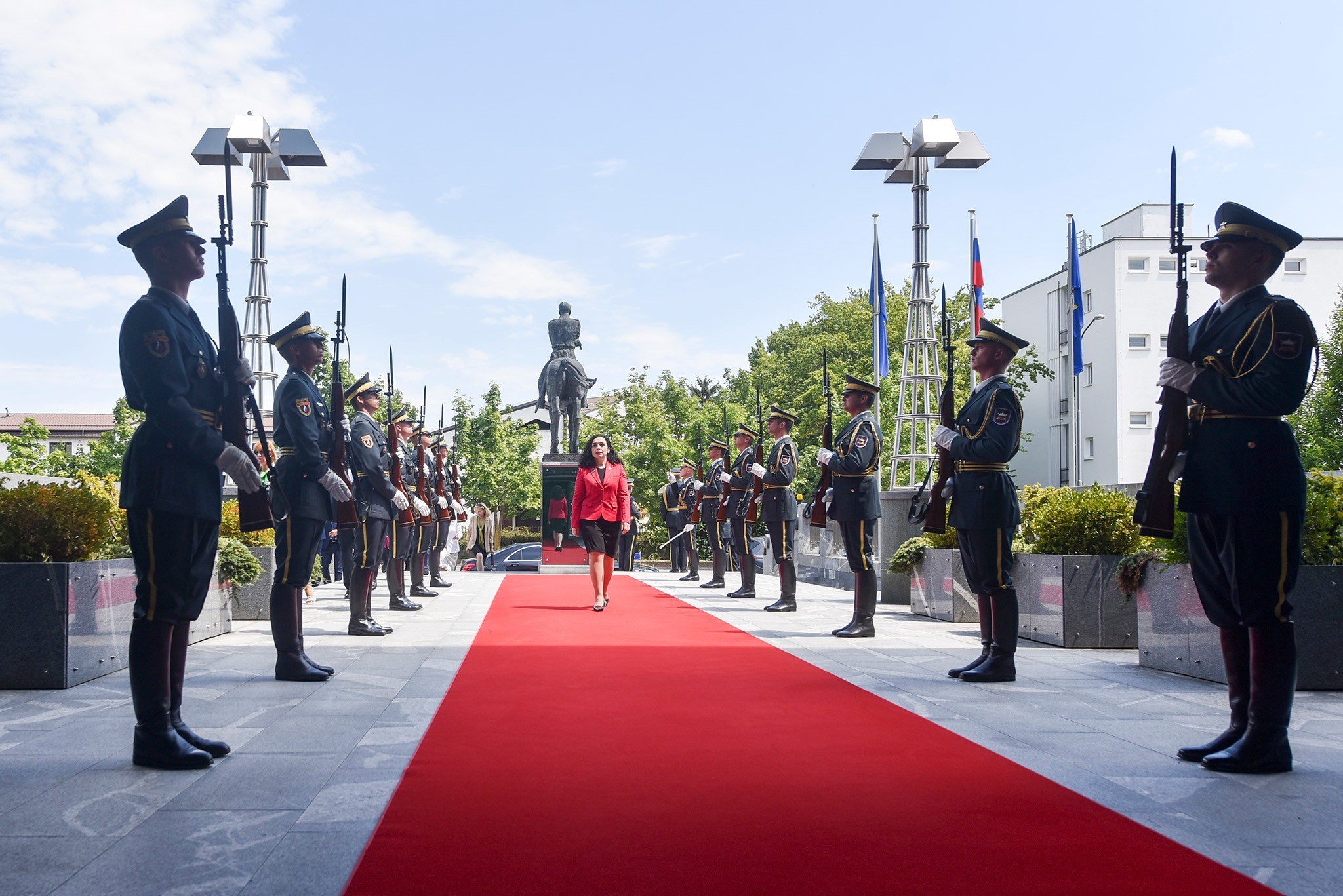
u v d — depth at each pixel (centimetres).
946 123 1542
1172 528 513
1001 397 733
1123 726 556
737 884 315
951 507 750
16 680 668
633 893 307
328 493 727
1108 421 4725
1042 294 5272
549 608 1270
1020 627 988
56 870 331
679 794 415
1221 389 486
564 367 2231
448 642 919
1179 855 346
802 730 540
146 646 465
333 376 750
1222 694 659
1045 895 309
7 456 4153
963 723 561
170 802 407
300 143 1669
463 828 370
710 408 4838
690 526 1995
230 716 574
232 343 515
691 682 697
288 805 402
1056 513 945
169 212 494
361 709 595
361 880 318
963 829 371
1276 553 476
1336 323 4162
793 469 1244
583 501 1250
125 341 483
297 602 708
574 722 559
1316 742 531
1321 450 4034
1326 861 341
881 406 4056
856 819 382
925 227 1599
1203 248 522
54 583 673
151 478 476
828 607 1315
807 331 6825
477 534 2866
